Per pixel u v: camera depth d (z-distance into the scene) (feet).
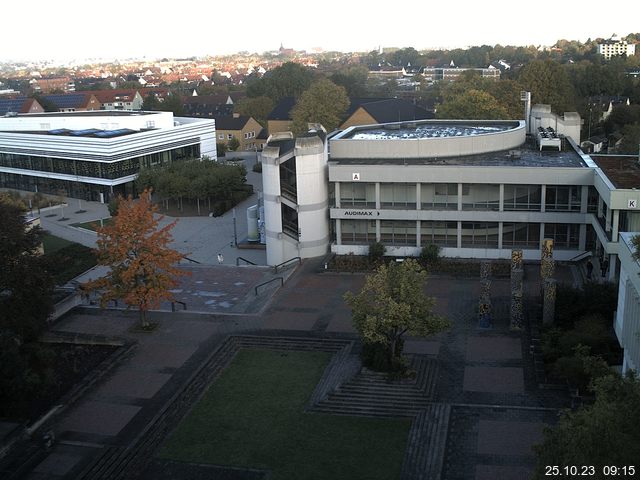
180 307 180.65
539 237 202.39
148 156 337.72
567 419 81.10
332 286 190.08
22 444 121.80
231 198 304.91
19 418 127.95
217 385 140.05
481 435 118.32
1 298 136.36
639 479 67.56
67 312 179.22
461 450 114.52
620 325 127.13
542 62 388.16
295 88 630.33
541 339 146.41
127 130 348.18
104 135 327.67
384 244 213.05
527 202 200.54
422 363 142.31
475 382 135.33
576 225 199.21
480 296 166.20
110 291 163.73
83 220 292.40
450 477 107.86
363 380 135.64
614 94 590.55
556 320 153.17
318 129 232.73
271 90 626.64
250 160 438.40
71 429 126.21
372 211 209.56
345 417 126.41
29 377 122.72
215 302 183.32
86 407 133.39
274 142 224.12
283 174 208.85
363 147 222.48
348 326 163.43
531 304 169.99
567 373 125.08
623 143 322.96
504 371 139.13
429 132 252.21
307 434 121.70
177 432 123.95
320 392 134.92
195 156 369.50
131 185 327.67
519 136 238.07
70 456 118.32
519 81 385.91
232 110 628.69
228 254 234.58
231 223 276.21
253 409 130.41
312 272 202.08
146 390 139.03
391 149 221.46
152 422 126.93
